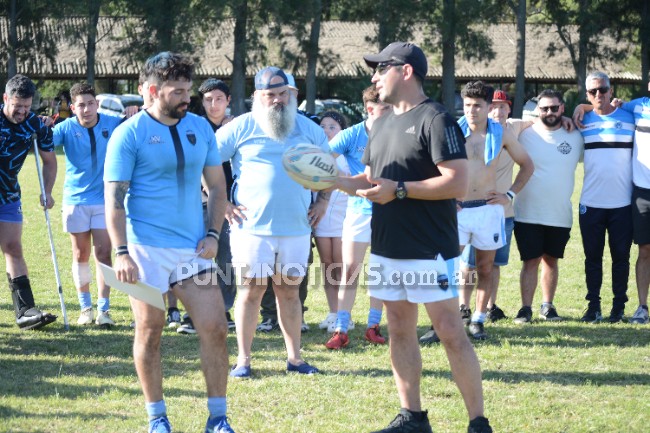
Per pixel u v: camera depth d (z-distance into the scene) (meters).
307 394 5.88
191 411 5.46
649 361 6.80
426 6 40.19
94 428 5.11
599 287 8.39
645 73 44.19
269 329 7.77
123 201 4.88
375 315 7.43
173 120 5.01
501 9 41.88
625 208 8.26
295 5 38.50
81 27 40.56
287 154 4.98
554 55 46.03
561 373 6.45
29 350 6.93
